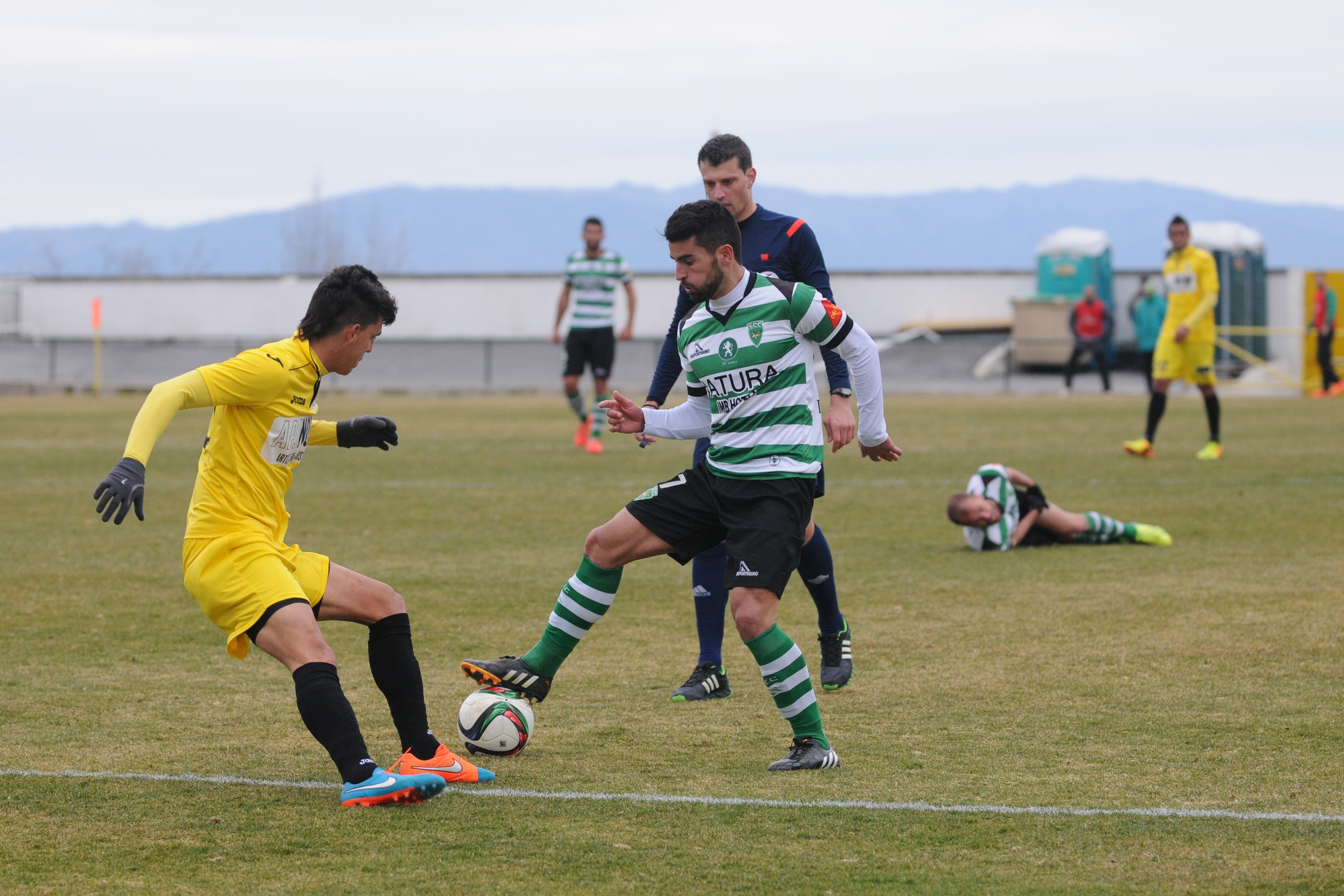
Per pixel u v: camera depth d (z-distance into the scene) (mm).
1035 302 84938
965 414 57219
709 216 11633
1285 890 8594
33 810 10359
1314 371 73375
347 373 11320
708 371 11930
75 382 87812
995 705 13461
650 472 36375
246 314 104312
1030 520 23453
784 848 9438
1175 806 10258
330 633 17297
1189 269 36625
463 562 22656
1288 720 12734
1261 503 28438
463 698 14023
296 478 35094
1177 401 66438
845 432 12688
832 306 11977
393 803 10406
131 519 27859
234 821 10086
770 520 11648
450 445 44844
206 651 16188
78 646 16438
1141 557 22391
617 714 13375
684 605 19000
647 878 8883
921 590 19797
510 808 10367
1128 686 14125
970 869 9000
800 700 11336
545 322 100188
